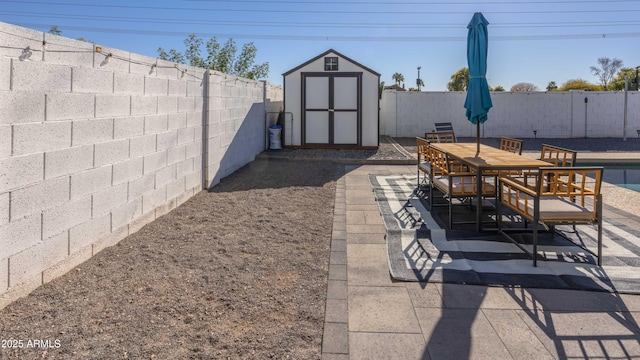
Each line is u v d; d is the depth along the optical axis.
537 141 14.99
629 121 15.95
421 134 16.67
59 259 2.97
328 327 2.44
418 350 2.21
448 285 3.05
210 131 6.41
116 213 3.78
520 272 3.27
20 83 2.51
